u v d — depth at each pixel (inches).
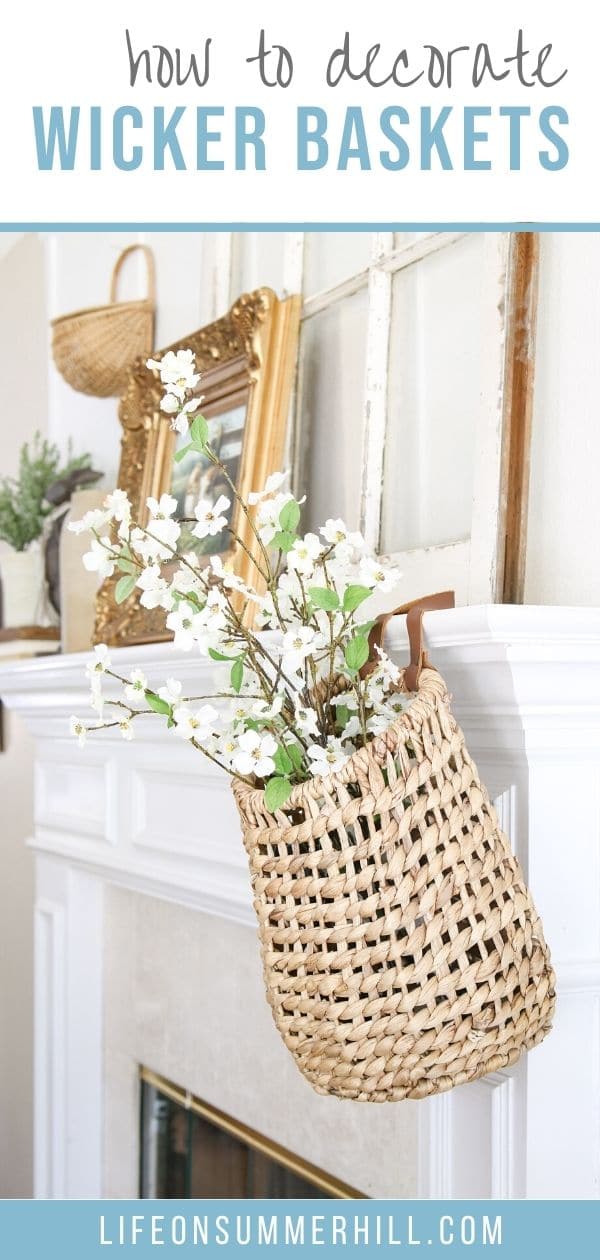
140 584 34.4
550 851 36.1
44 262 91.4
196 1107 62.6
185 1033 62.7
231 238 61.6
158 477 60.9
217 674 36.7
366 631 34.8
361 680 34.8
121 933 69.7
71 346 70.8
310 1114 52.5
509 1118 37.2
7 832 95.1
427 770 30.7
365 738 32.9
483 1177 38.7
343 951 30.8
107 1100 71.3
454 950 30.5
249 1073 56.9
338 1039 31.0
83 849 65.6
